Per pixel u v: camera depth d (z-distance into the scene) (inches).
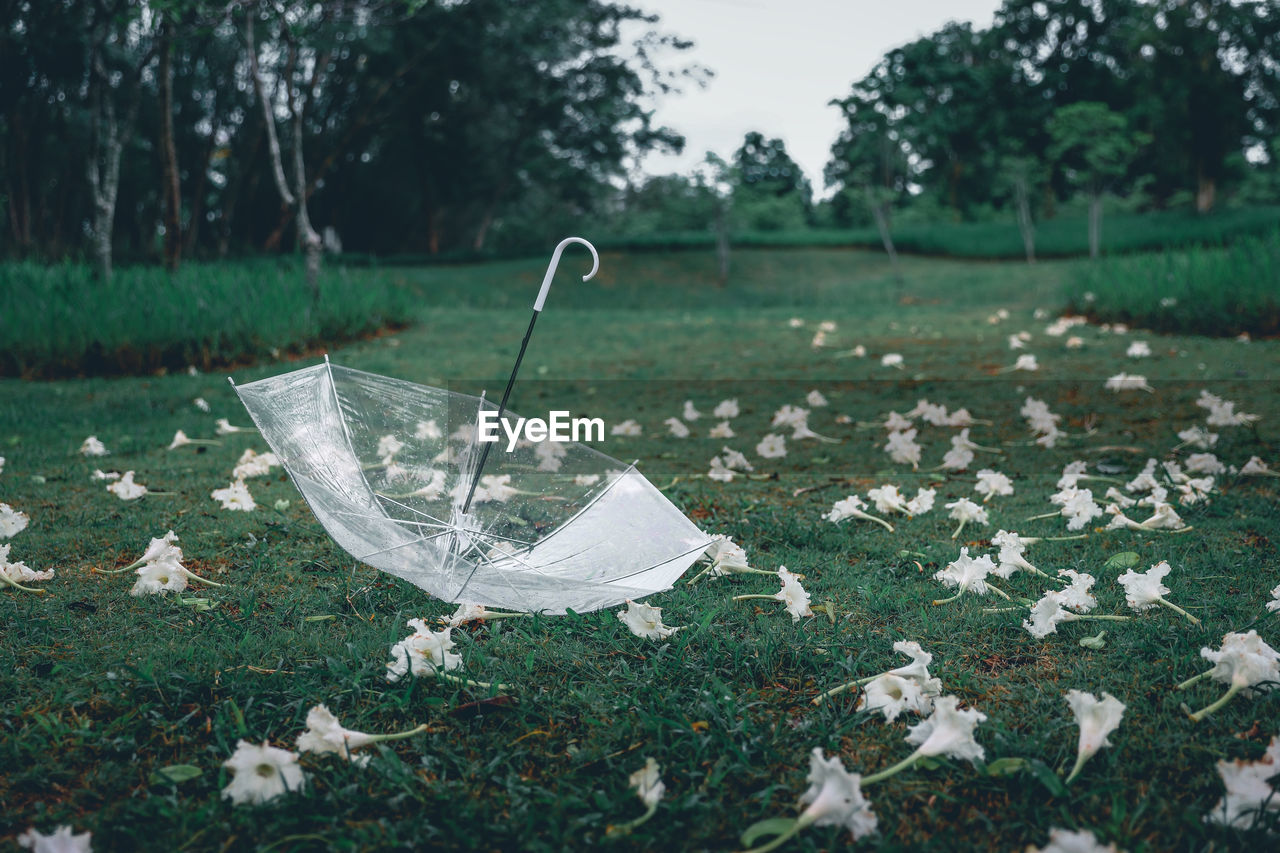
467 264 1216.8
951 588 124.5
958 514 152.2
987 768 79.0
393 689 96.1
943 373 352.2
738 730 87.0
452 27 1083.3
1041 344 423.5
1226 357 354.6
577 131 1355.8
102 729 88.7
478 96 1293.1
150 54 622.2
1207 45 1299.2
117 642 108.3
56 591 124.3
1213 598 118.8
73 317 375.9
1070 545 144.3
